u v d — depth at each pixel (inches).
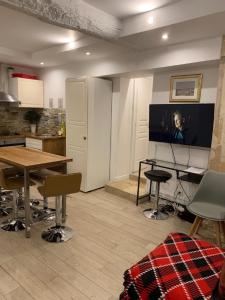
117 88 180.7
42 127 235.5
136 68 150.7
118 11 107.7
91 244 110.4
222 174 113.4
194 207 110.0
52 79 215.8
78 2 98.8
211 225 129.6
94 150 176.9
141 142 210.7
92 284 85.5
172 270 62.3
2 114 219.1
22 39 148.3
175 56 131.3
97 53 156.9
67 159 121.2
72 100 177.2
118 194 173.2
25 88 212.2
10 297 78.4
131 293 60.9
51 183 102.0
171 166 141.8
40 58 178.7
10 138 209.9
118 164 190.9
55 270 91.9
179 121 137.2
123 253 104.5
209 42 118.0
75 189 110.1
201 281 58.5
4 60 190.9
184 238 77.6
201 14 90.6
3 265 93.5
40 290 81.7
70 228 123.4
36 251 103.3
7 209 139.4
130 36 116.2
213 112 123.8
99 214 142.6
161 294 56.1
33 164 109.3
